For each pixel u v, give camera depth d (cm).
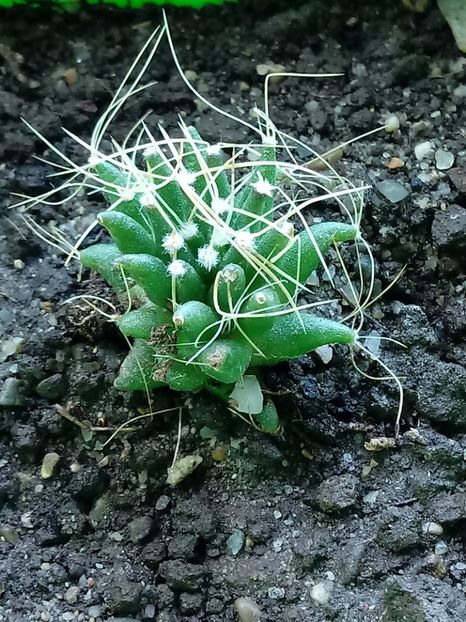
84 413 16
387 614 14
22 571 15
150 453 16
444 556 15
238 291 14
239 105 19
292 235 14
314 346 15
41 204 18
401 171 18
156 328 14
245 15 20
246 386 15
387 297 18
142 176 15
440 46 20
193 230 14
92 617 15
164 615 15
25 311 17
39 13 21
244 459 16
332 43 20
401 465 16
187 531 15
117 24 21
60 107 19
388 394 16
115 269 15
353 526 15
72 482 16
